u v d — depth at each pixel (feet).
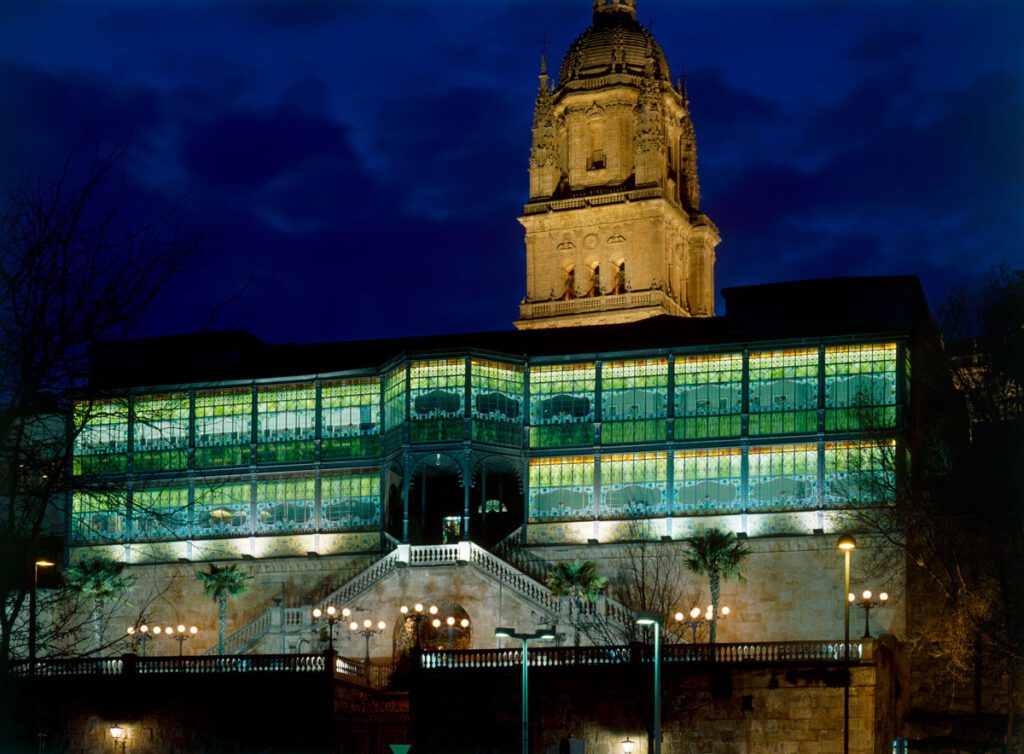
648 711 204.13
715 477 273.54
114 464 292.40
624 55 394.73
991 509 249.55
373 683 256.73
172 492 293.43
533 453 282.36
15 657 78.89
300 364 305.73
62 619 103.45
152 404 291.99
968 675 242.78
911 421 273.13
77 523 290.97
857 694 200.03
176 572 290.35
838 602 261.65
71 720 224.94
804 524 266.16
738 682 203.31
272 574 288.51
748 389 273.75
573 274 388.78
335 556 285.43
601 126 393.70
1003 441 260.62
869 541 261.24
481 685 211.82
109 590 278.05
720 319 299.79
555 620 255.29
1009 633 223.51
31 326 64.54
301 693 221.25
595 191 388.37
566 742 173.99
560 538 279.28
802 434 269.64
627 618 250.57
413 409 278.05
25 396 64.95
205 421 294.66
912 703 246.06
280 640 265.34
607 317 380.99
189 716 223.10
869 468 265.95
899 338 267.39
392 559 266.36
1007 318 276.21
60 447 67.41
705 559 257.55
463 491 285.64
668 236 389.60
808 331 281.95
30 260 64.59
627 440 278.67
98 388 67.31
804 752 199.93
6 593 67.26
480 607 261.03
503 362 282.56
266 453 291.17
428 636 262.67
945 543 250.16
